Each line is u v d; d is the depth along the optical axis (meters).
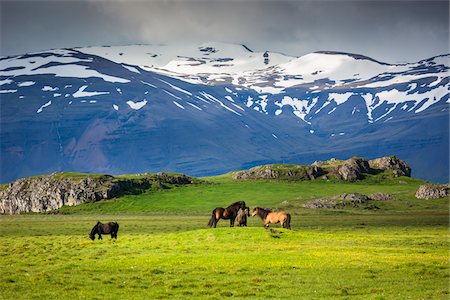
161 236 79.31
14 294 42.41
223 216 81.38
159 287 45.06
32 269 55.03
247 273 50.38
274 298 40.81
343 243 70.44
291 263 54.50
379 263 54.09
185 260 57.53
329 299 40.22
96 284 46.41
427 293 41.56
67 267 54.69
